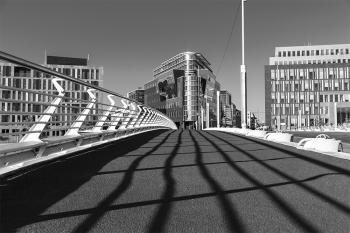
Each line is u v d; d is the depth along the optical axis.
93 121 13.52
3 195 5.57
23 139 8.41
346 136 44.09
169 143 16.73
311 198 5.79
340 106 105.44
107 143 15.52
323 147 13.00
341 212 5.00
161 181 6.96
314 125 119.31
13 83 68.56
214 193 6.04
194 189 6.31
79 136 11.38
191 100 145.38
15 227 4.12
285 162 10.10
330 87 125.00
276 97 126.38
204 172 8.10
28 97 20.83
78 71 128.38
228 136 26.09
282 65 127.00
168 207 5.12
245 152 12.73
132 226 4.26
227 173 8.02
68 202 5.25
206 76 149.88
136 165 8.91
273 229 4.25
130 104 21.28
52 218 4.48
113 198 5.55
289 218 4.69
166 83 159.88
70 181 6.74
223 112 161.50
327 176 7.85
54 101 9.38
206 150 13.25
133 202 5.35
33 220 4.39
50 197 5.51
